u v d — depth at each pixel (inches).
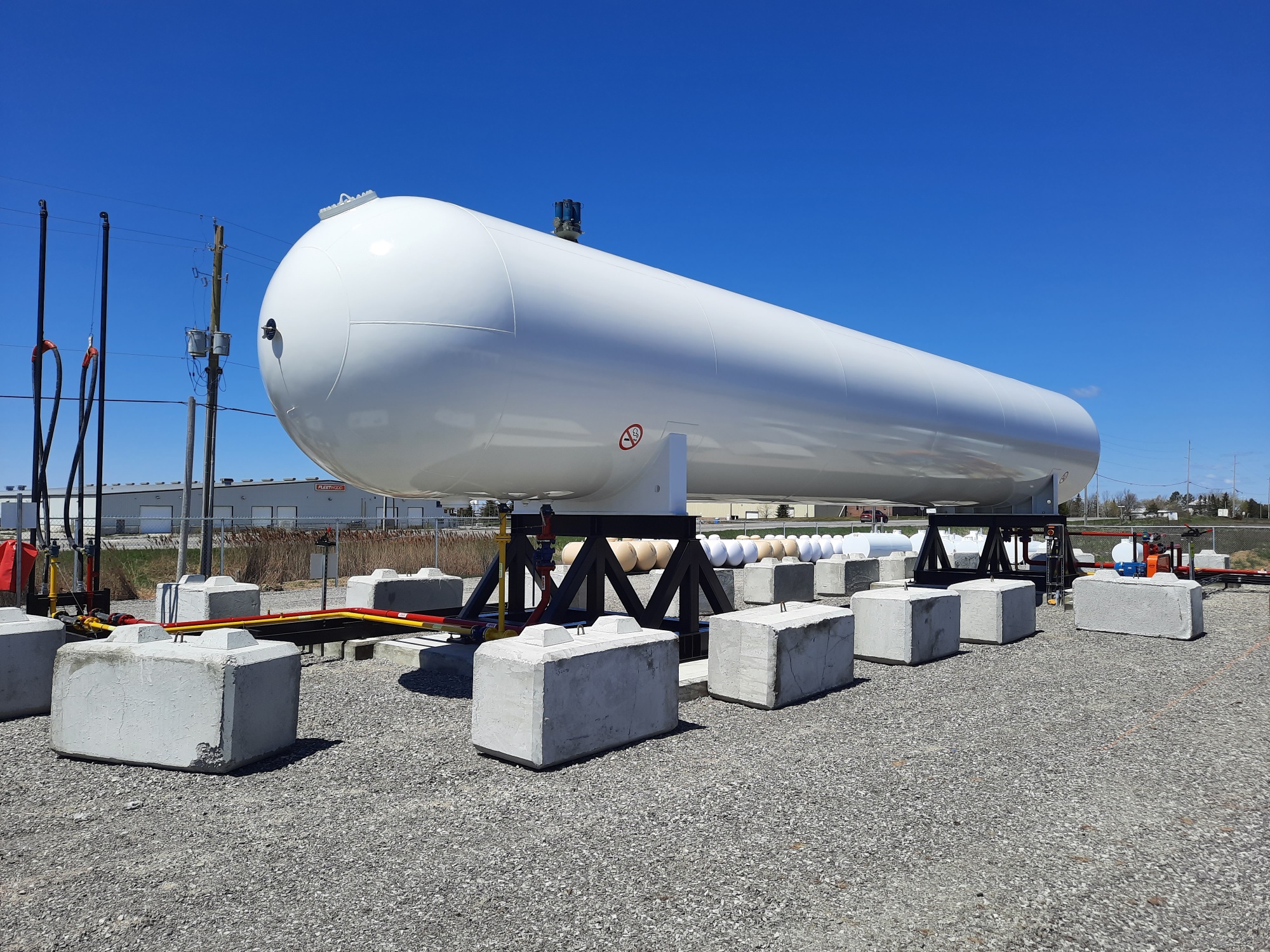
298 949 119.7
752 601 596.1
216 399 726.5
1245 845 160.7
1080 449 636.1
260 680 206.8
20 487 487.5
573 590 318.7
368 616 357.4
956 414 497.0
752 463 385.7
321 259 275.1
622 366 308.3
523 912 131.3
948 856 154.3
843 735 235.8
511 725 205.0
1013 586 409.7
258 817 172.1
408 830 165.2
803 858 152.3
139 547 892.6
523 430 289.7
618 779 196.1
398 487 299.4
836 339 433.4
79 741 211.3
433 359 264.7
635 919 129.2
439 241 273.4
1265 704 275.3
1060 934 126.0
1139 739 232.8
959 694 289.3
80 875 144.8
